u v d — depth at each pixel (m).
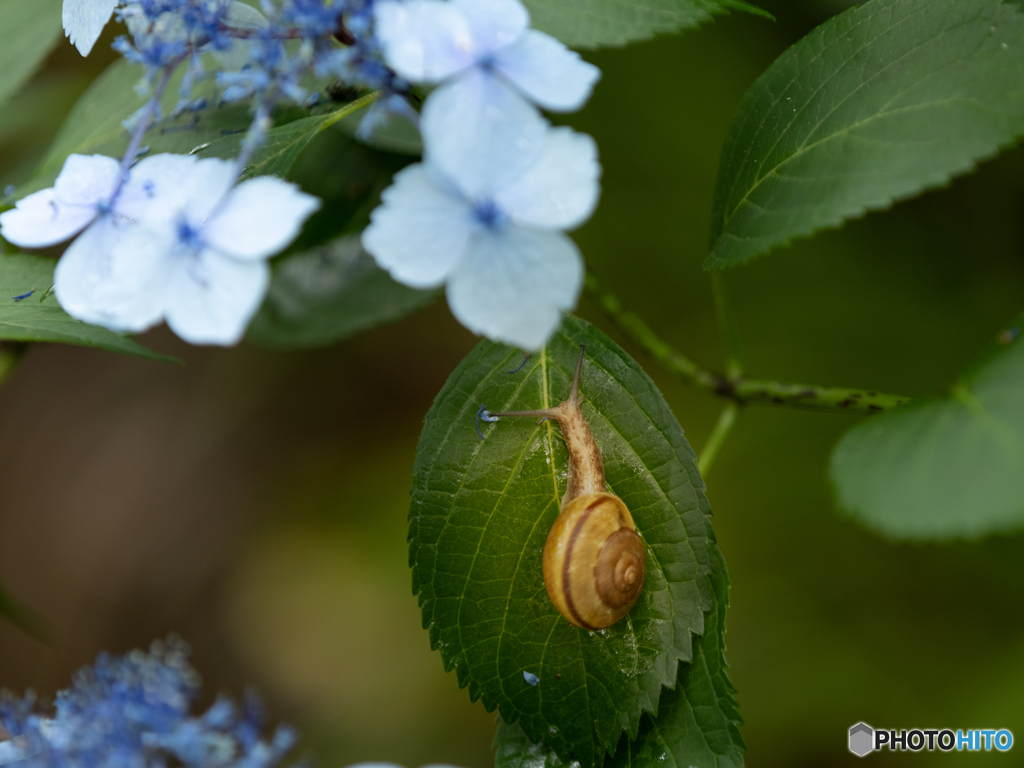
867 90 0.51
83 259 0.48
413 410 1.04
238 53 0.51
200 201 0.48
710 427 0.86
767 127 0.53
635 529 0.52
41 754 0.49
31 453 1.12
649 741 0.52
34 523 1.10
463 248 0.47
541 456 0.53
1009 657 0.72
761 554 0.82
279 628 0.98
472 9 0.48
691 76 0.82
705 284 0.87
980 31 0.50
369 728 0.90
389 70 0.49
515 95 0.47
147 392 1.13
